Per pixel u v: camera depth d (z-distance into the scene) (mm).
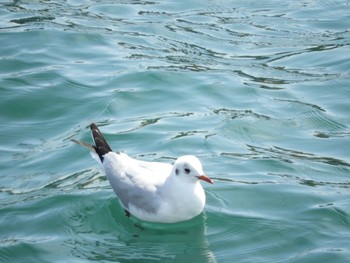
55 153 11203
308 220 9391
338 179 10453
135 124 11969
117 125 11938
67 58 14531
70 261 8625
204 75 13875
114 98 12758
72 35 15445
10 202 9898
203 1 18391
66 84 13305
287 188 10164
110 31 15984
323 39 15992
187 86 13383
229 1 18469
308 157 11094
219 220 9461
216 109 12594
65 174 10648
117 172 9508
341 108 12773
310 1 18500
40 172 10695
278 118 12344
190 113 12414
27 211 9695
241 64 14656
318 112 12586
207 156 11000
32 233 9234
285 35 16266
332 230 9156
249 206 9758
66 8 17328
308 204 9766
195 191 9094
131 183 9312
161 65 14258
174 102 12805
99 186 10344
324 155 11164
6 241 9000
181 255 8773
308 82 13820
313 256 8570
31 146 11477
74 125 12062
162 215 9172
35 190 10211
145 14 17281
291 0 18562
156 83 13438
